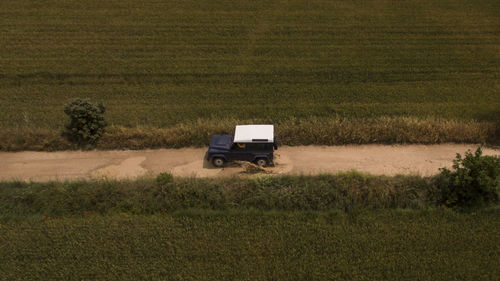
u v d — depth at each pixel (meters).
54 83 29.44
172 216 17.78
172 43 34.62
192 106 27.03
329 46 34.31
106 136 23.12
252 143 20.58
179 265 15.68
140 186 18.84
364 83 29.58
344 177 19.12
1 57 32.16
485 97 27.58
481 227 16.94
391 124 23.55
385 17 38.69
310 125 23.91
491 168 17.41
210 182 19.08
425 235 16.70
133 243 16.50
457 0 41.50
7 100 27.39
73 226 17.23
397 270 15.38
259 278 15.19
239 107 26.80
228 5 40.69
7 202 18.19
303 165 21.55
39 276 15.33
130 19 37.97
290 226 17.19
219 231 17.03
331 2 41.34
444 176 18.52
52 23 36.94
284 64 31.98
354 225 17.25
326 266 15.57
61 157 22.28
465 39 35.19
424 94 28.09
